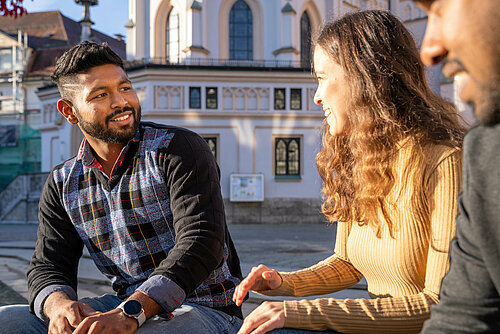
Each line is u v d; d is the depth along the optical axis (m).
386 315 1.38
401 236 1.48
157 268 1.75
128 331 1.55
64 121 26.77
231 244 2.08
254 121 23.92
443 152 1.41
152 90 23.48
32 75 40.72
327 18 1.71
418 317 1.37
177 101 23.66
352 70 1.55
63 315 1.70
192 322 1.71
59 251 2.04
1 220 28.73
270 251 10.57
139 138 1.96
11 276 7.31
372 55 1.54
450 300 0.86
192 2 27.08
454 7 0.73
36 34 45.34
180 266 1.71
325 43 1.62
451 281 0.87
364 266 1.65
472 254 0.83
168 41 28.64
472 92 0.76
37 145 37.75
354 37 1.57
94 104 1.88
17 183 28.58
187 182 1.84
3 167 37.28
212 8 27.69
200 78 23.66
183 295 1.69
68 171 2.04
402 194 1.47
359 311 1.40
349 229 1.87
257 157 23.91
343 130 1.64
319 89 1.66
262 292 1.78
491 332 0.82
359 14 1.61
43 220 2.08
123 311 1.58
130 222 1.93
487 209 0.80
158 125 2.03
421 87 1.60
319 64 1.64
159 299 1.63
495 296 0.82
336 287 1.87
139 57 29.09
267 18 27.86
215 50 27.70
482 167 0.81
